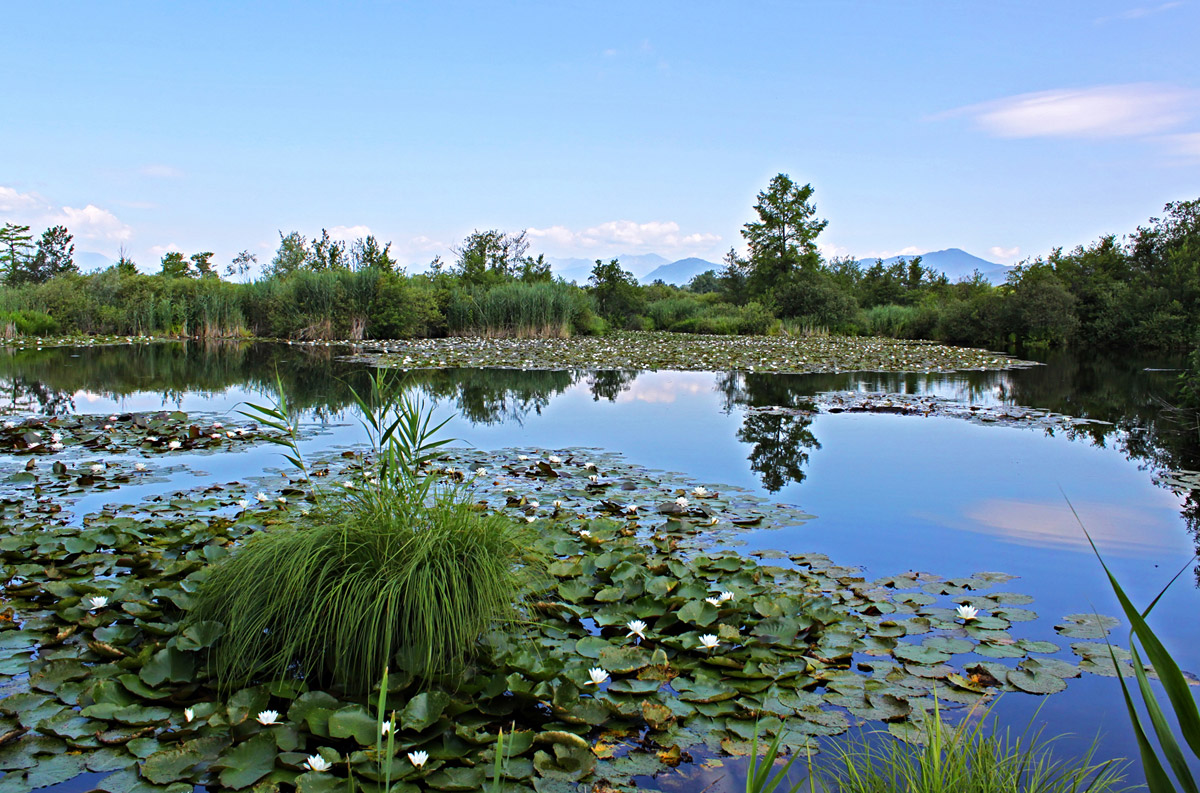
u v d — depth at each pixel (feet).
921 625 11.40
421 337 87.81
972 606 12.22
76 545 13.55
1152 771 4.68
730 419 31.42
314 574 9.68
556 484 19.43
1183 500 19.02
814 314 110.11
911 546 15.29
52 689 9.00
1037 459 23.94
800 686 9.53
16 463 21.50
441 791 7.35
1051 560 14.56
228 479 19.79
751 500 18.56
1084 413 34.19
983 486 20.30
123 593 11.28
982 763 7.04
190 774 7.53
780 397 38.99
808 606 11.61
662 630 11.03
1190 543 15.62
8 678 9.44
